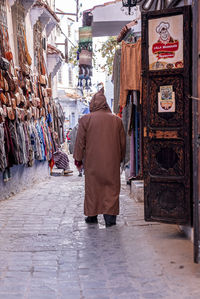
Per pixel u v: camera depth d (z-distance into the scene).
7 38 9.14
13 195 9.45
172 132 4.99
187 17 4.81
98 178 6.12
